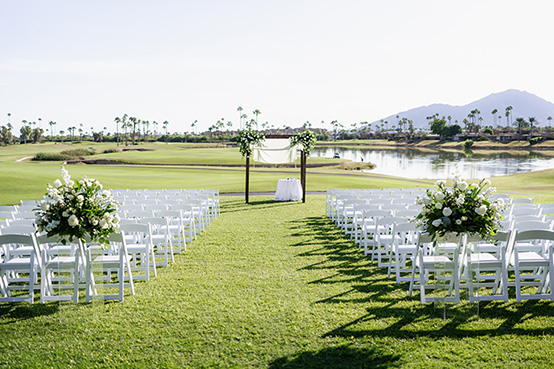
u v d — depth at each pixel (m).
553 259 5.87
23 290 6.80
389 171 53.16
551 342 4.64
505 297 5.83
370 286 6.77
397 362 4.27
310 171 41.38
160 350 4.57
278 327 5.11
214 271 7.64
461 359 4.30
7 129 113.06
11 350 4.64
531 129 151.75
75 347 4.68
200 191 14.84
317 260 8.38
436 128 154.75
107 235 5.67
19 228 6.79
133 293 6.41
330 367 4.18
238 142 18.00
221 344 4.69
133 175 34.91
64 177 5.54
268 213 14.84
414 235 8.66
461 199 5.15
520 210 8.70
